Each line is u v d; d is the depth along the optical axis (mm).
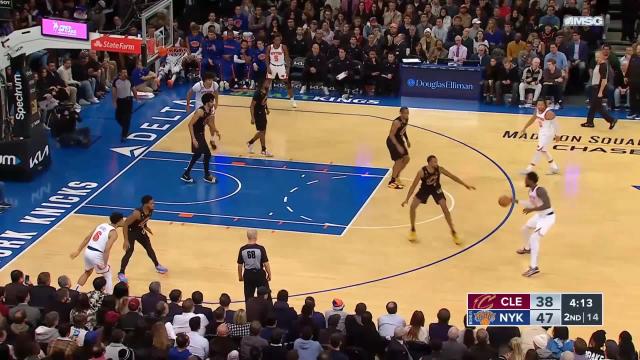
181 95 27953
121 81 23719
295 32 29531
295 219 19891
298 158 23188
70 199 20734
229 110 26688
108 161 22953
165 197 20906
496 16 28953
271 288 16938
